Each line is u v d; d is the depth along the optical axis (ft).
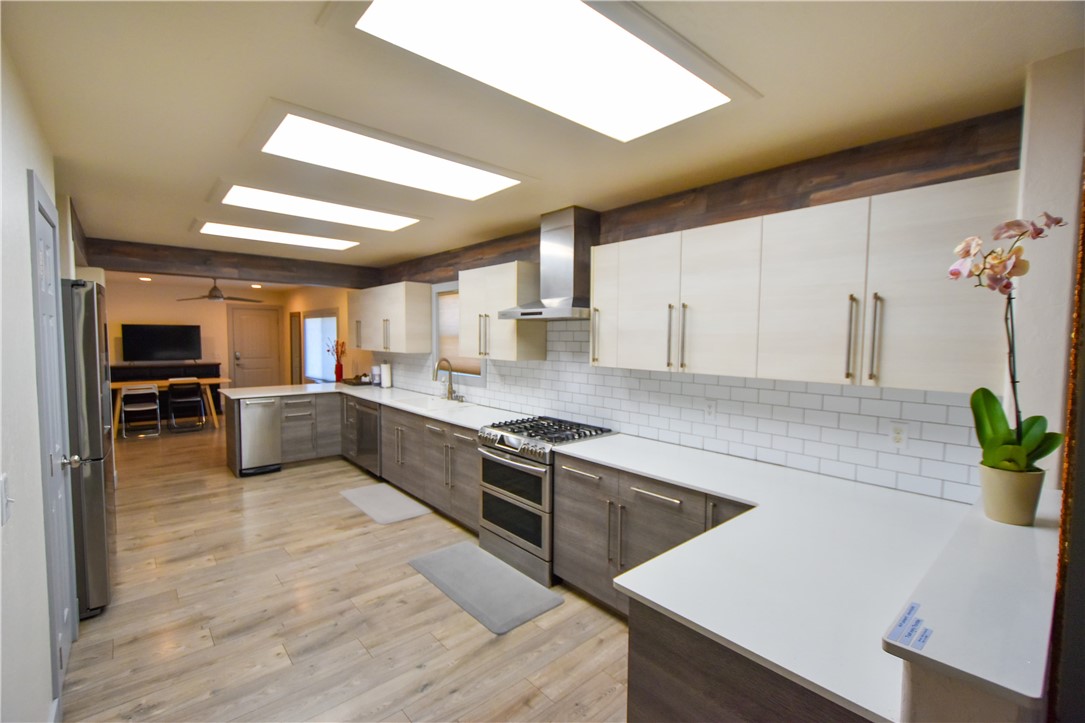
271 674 7.01
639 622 4.29
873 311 6.09
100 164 7.92
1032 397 5.00
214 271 15.96
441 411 13.67
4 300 4.25
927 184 6.42
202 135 6.82
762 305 7.14
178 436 23.16
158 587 9.33
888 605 4.02
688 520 7.22
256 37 4.58
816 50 4.70
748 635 3.60
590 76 5.19
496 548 10.75
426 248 15.66
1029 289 4.98
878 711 2.86
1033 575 3.42
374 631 8.04
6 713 4.07
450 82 5.39
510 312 11.03
